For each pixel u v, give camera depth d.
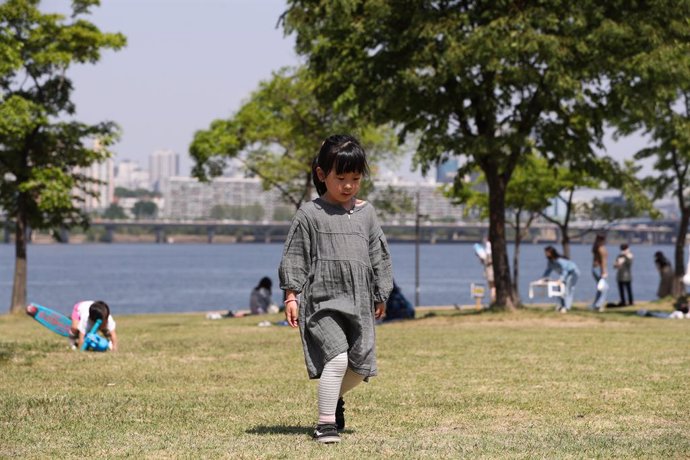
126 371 13.45
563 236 48.75
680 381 11.94
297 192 43.88
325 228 7.57
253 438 7.98
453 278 102.62
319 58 28.47
